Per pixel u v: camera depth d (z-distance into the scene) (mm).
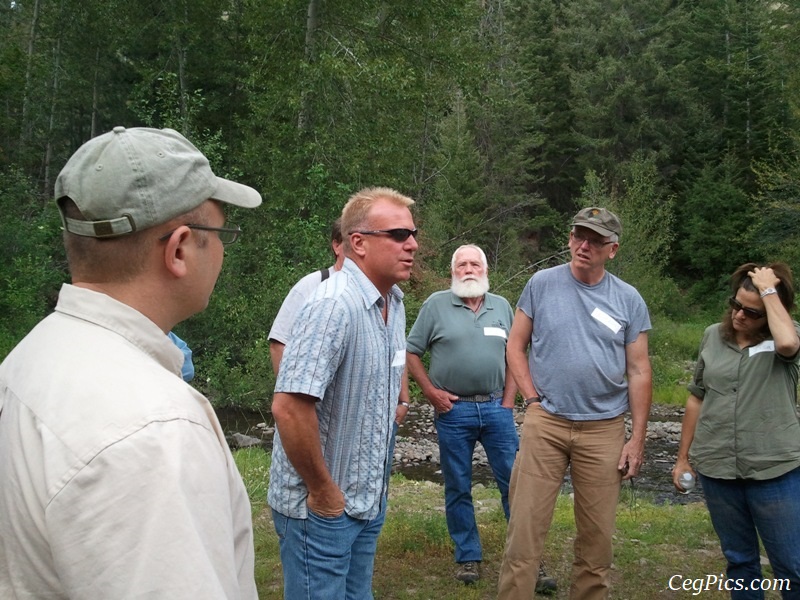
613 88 33469
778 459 3016
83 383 960
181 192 1107
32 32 20594
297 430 2094
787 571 3037
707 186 31328
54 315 1093
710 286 30812
